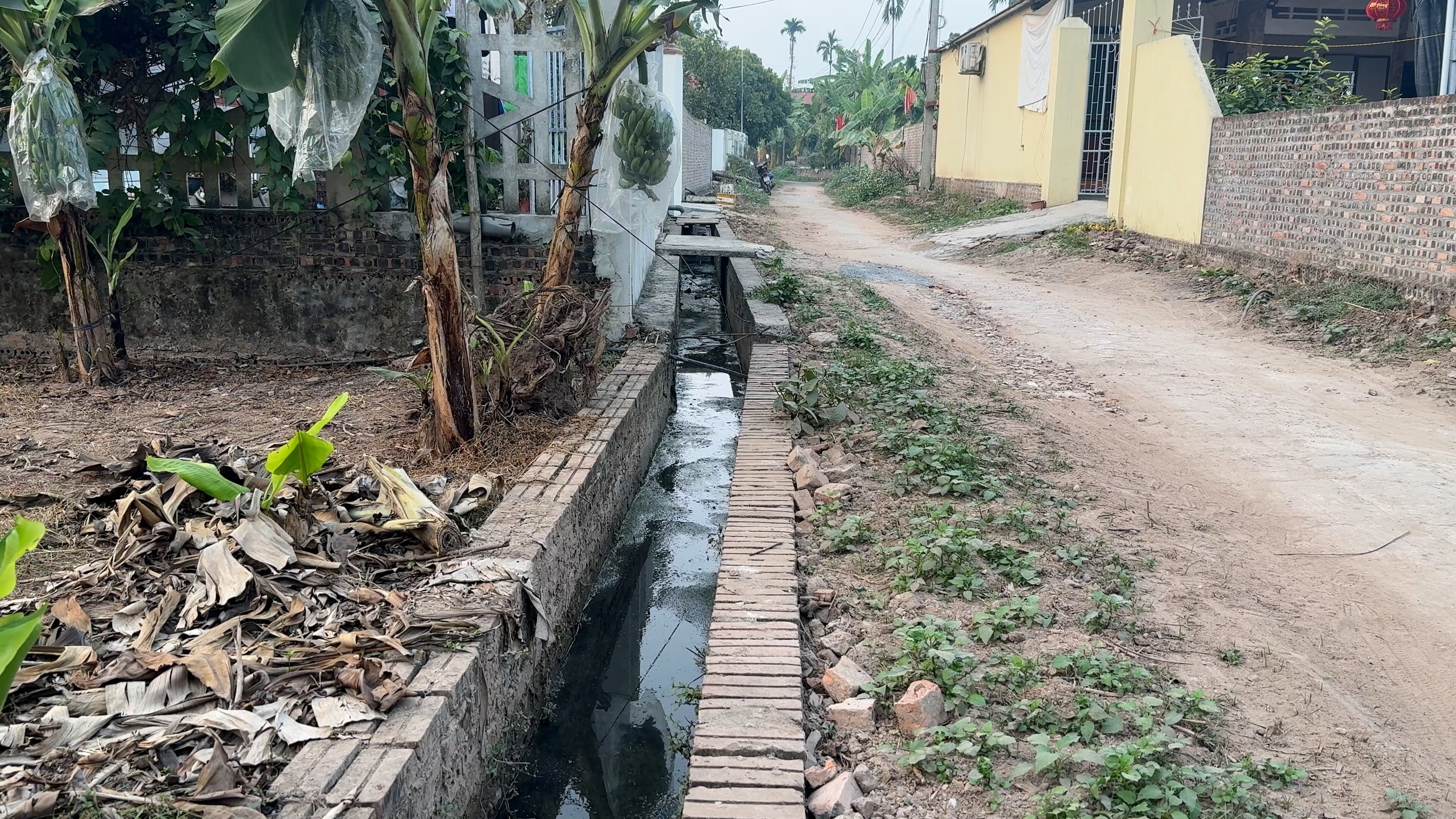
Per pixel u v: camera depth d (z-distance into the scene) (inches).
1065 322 490.0
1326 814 137.6
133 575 175.5
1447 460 290.8
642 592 259.4
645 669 225.9
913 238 853.8
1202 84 581.9
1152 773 136.1
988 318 500.4
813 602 197.6
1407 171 418.6
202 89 324.2
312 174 297.1
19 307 359.3
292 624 162.6
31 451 253.4
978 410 330.3
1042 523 235.3
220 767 122.0
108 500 211.9
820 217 1096.2
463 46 361.7
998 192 975.6
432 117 243.6
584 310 299.1
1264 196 518.9
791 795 135.6
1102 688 164.6
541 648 202.2
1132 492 267.9
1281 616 198.8
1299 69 667.4
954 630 179.3
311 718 137.4
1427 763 152.3
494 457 258.2
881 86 1734.7
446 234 249.3
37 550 191.0
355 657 148.6
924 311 511.5
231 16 205.8
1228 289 517.3
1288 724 160.7
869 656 176.6
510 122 369.7
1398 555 227.9
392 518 200.7
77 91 332.2
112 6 318.0
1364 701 169.3
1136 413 343.0
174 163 354.3
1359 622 197.2
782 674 165.5
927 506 245.3
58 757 125.1
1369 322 423.2
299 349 368.8
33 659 147.3
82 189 294.2
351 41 238.2
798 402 314.3
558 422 286.7
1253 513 254.8
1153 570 217.0
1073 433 318.3
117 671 141.9
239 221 358.9
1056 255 664.4
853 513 244.7
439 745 141.6
